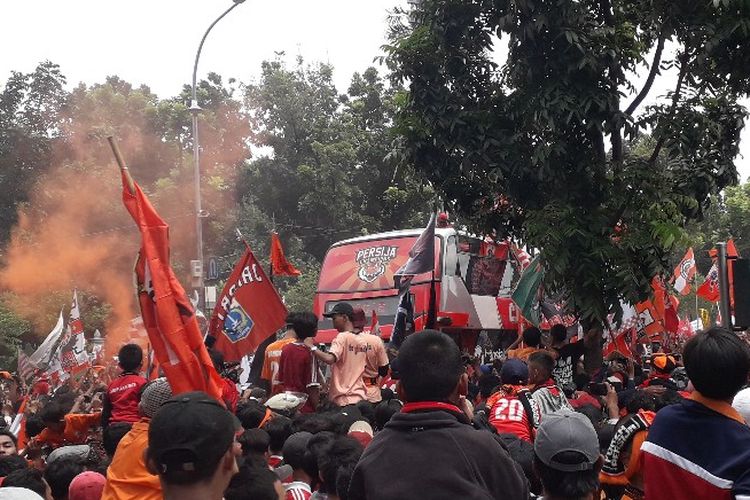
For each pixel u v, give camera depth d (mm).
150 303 5598
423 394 3832
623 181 11289
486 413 7914
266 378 10648
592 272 11070
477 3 11719
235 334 11742
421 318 16875
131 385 7645
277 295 11852
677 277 21219
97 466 6500
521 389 7695
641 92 11672
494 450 3699
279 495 4500
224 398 6320
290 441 6027
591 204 11500
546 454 4047
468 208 12781
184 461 2877
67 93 50750
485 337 18547
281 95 45781
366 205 43375
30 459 8195
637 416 5586
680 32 10945
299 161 45312
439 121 11648
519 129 11734
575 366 11523
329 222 43906
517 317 19250
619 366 11766
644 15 11648
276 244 15109
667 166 11930
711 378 3867
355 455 5160
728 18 10641
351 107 44000
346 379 9641
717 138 11594
